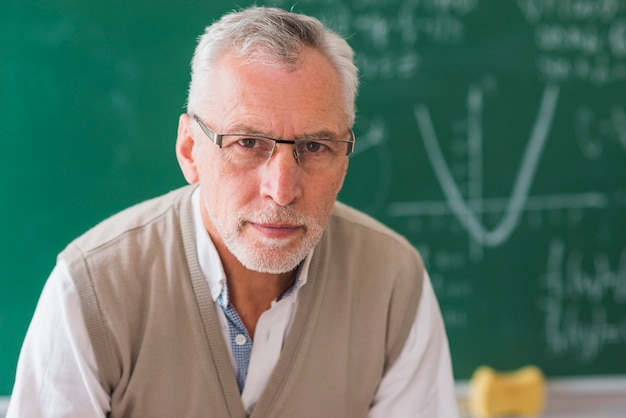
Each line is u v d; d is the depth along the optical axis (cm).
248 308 105
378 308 110
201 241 103
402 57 187
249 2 180
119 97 179
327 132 91
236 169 92
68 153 178
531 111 190
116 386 102
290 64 89
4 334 178
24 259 178
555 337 196
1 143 176
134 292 101
